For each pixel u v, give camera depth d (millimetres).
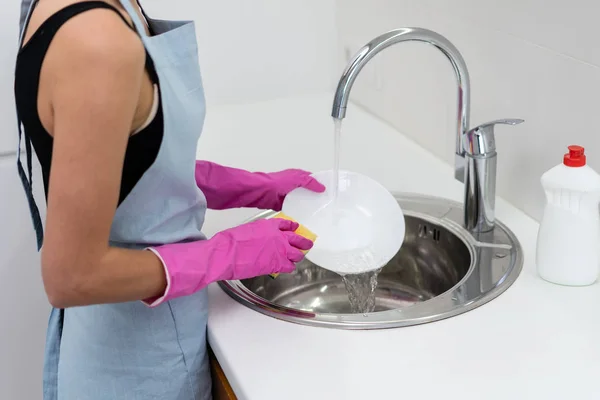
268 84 2127
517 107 1357
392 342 1033
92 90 797
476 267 1225
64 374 1136
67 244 843
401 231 1300
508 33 1343
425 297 1459
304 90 2176
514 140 1387
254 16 2027
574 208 1097
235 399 1094
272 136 1873
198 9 1970
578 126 1210
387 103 1897
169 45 914
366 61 1134
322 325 1083
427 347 1016
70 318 1126
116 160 837
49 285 872
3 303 1716
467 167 1301
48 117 855
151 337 1065
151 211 990
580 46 1169
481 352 996
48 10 838
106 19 808
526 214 1396
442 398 910
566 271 1132
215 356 1173
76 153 813
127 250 930
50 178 837
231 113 2049
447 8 1527
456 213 1424
